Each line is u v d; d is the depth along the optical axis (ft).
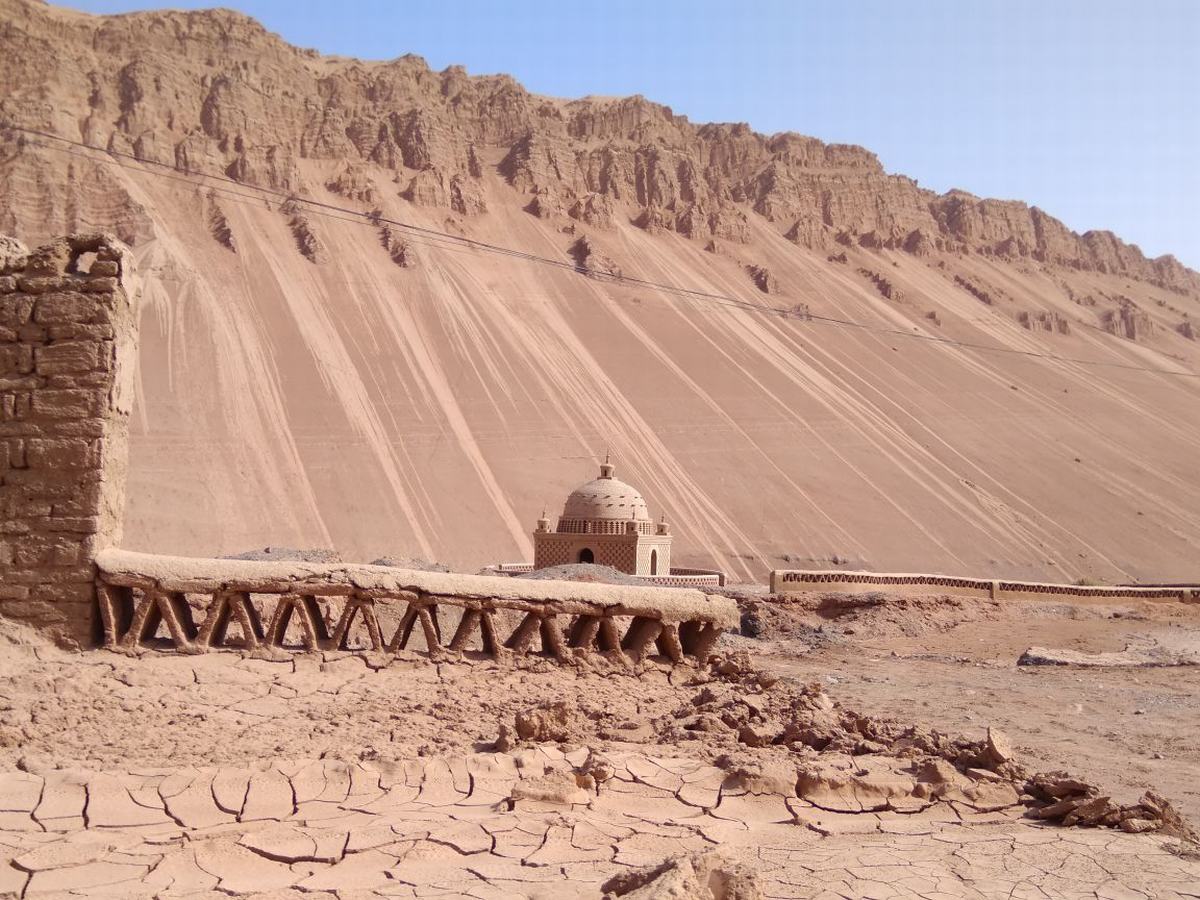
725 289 431.43
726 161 570.05
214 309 294.05
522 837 23.72
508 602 40.16
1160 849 25.03
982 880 22.39
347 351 306.96
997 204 632.79
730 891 18.03
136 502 224.33
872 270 498.69
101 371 38.32
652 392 342.44
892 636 84.89
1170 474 384.06
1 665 34.96
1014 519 327.26
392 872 21.57
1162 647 72.59
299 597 38.65
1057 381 445.37
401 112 450.30
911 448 353.92
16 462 37.73
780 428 341.82
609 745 30.58
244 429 262.26
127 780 25.55
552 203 442.91
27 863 21.27
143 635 38.75
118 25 402.52
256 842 22.81
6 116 327.67
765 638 81.10
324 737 30.86
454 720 33.24
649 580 114.83
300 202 359.87
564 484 284.82
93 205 311.68
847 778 27.76
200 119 383.65
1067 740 39.96
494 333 341.21
